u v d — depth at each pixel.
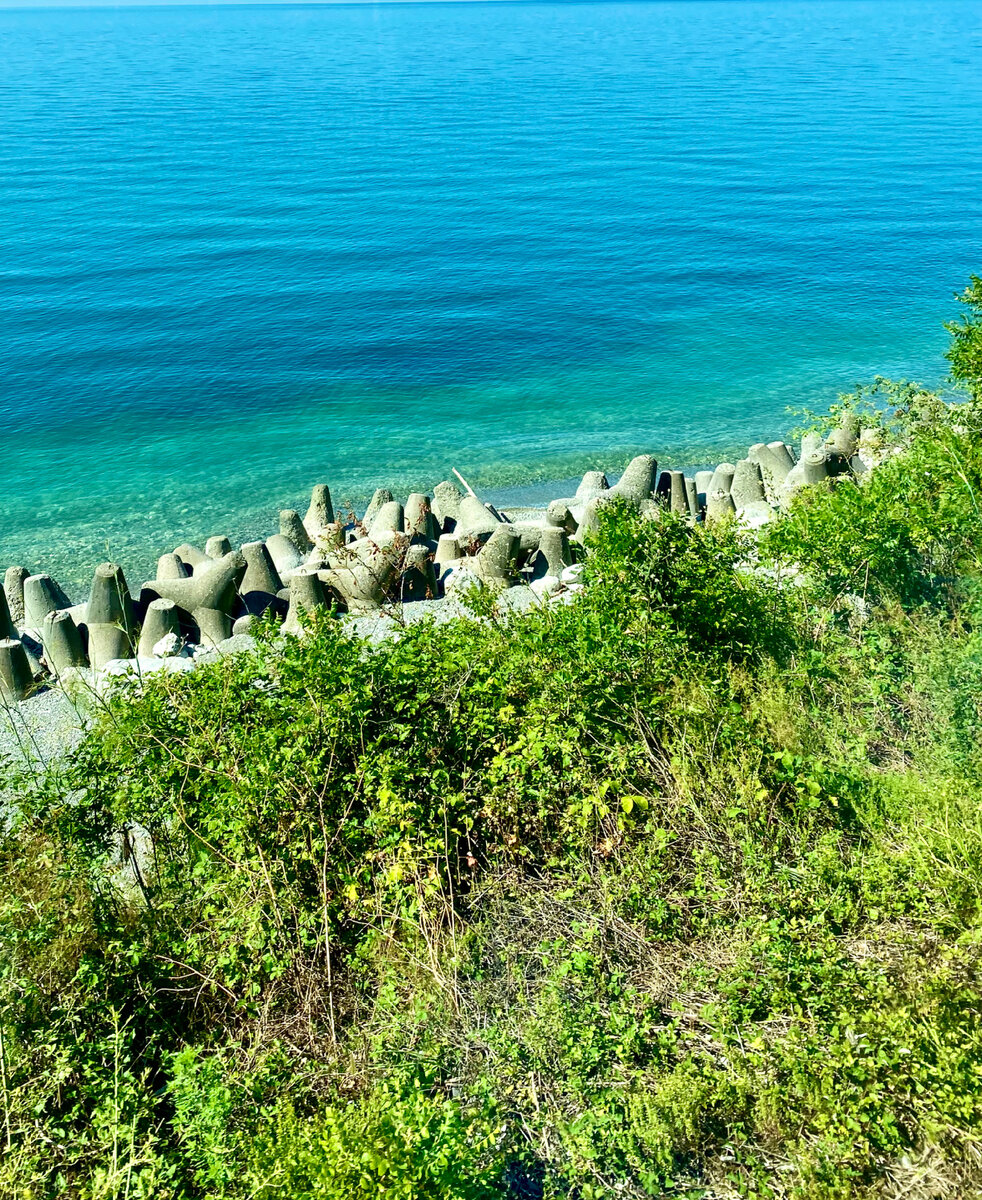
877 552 10.96
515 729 8.12
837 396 30.05
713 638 9.51
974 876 6.61
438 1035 6.26
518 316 39.53
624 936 6.87
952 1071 5.44
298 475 25.39
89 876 7.20
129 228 55.03
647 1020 6.19
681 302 41.03
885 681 9.29
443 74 157.25
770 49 199.00
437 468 25.56
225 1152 5.48
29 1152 5.59
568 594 13.69
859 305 39.81
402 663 8.37
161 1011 6.77
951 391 18.12
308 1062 6.30
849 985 6.21
